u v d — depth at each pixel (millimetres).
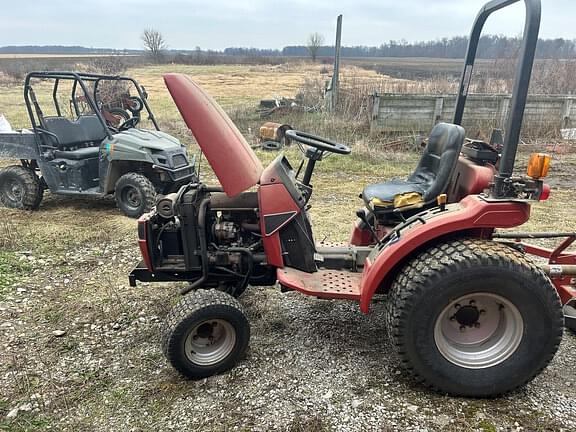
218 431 2186
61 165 5527
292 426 2201
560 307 2283
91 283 3717
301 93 13078
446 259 2254
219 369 2564
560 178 7066
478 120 9289
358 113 10031
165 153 5391
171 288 3617
